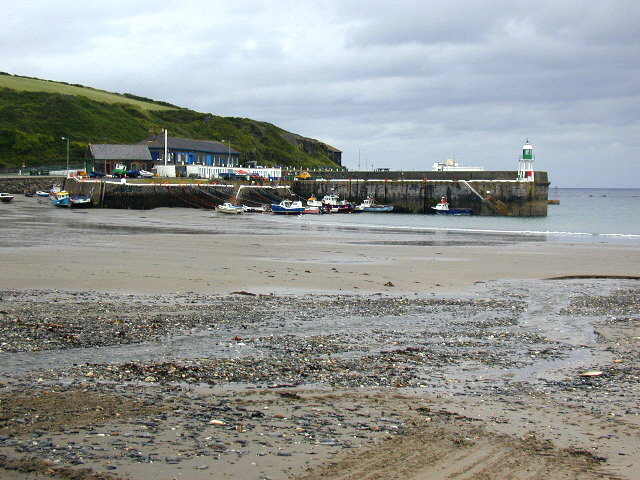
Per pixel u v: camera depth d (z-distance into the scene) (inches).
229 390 511.5
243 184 4638.3
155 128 7076.8
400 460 382.6
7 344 639.8
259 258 1565.0
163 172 5019.7
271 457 379.9
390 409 476.7
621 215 4594.0
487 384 551.8
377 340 721.0
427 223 3373.5
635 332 790.5
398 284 1203.2
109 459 367.9
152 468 358.3
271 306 927.0
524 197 4360.2
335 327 790.5
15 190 4778.5
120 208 3944.4
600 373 591.2
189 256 1560.0
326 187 4918.8
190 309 881.5
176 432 413.4
